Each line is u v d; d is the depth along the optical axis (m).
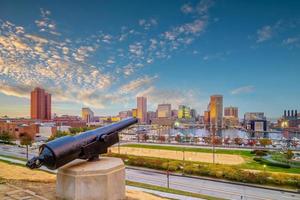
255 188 33.44
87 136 9.18
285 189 32.59
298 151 72.81
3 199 8.56
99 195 8.52
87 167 8.70
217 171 39.12
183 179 38.28
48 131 130.75
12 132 111.44
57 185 8.85
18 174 14.17
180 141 109.44
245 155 67.81
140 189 27.78
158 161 47.19
